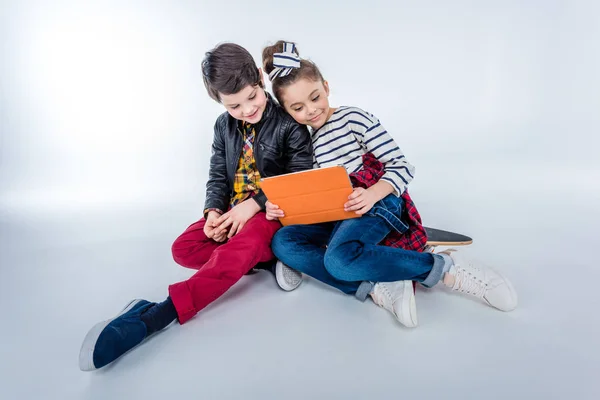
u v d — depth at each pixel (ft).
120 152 9.00
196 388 2.72
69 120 8.96
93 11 8.64
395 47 8.78
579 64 8.39
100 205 7.34
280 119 4.22
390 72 8.87
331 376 2.76
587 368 2.67
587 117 8.38
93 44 8.77
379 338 3.14
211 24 8.56
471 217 5.65
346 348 3.04
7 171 8.59
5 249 5.55
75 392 2.75
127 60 8.81
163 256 5.08
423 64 8.87
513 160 7.95
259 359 2.97
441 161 8.23
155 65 8.75
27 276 4.66
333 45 8.68
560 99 8.58
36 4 8.53
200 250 4.18
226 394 2.66
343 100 8.89
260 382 2.75
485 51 8.80
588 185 6.55
